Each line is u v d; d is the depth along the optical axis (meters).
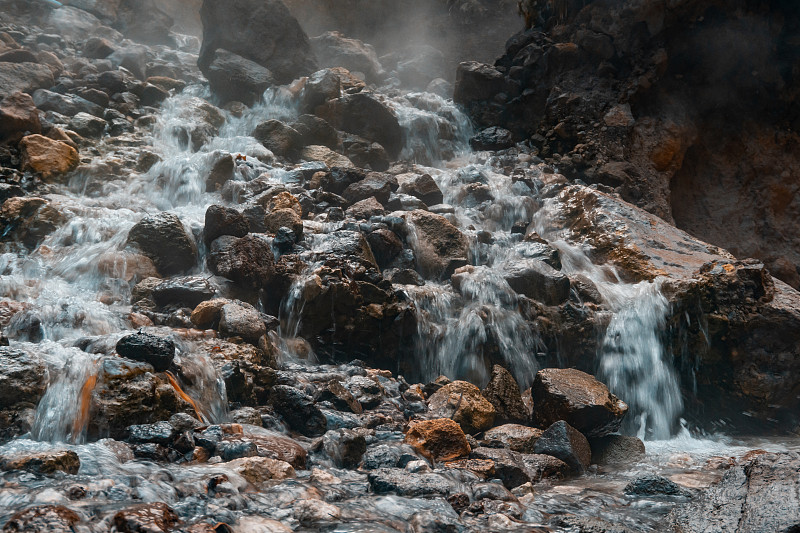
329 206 9.95
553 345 8.19
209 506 3.94
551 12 14.99
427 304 8.15
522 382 7.98
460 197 11.35
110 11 17.84
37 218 8.43
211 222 8.03
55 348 5.52
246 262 7.48
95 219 8.55
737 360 8.48
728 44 13.40
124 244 7.98
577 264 9.55
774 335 8.41
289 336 7.53
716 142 14.14
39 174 9.70
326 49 17.09
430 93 15.33
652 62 13.34
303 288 7.48
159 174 10.27
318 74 13.33
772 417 8.42
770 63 13.68
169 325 6.84
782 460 5.03
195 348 6.24
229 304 6.90
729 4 13.20
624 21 13.48
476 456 5.71
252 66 13.93
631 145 13.03
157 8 18.77
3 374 5.04
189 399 5.58
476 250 9.41
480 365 7.88
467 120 14.46
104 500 3.83
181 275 7.91
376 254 8.73
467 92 14.81
